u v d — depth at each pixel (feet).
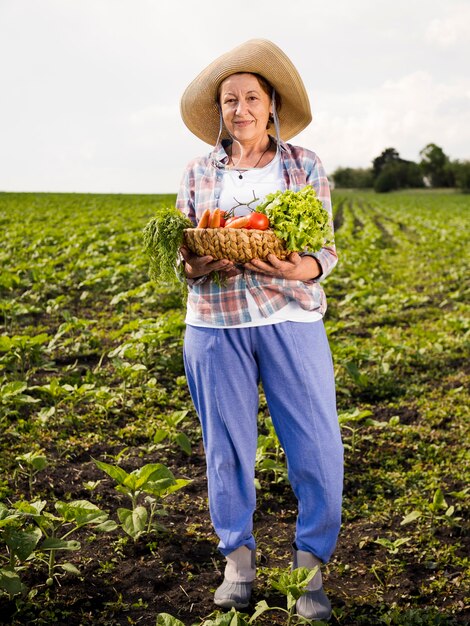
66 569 10.16
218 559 11.38
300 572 9.05
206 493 13.94
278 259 8.64
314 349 9.22
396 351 23.71
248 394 9.30
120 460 15.37
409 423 18.28
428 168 338.95
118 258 43.91
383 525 12.77
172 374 21.74
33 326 28.73
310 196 8.83
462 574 11.00
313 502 9.21
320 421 9.12
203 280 9.20
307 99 9.92
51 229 61.87
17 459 13.21
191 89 10.14
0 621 9.45
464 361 23.41
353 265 44.21
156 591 10.40
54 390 16.99
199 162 9.94
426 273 44.91
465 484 14.35
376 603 10.28
